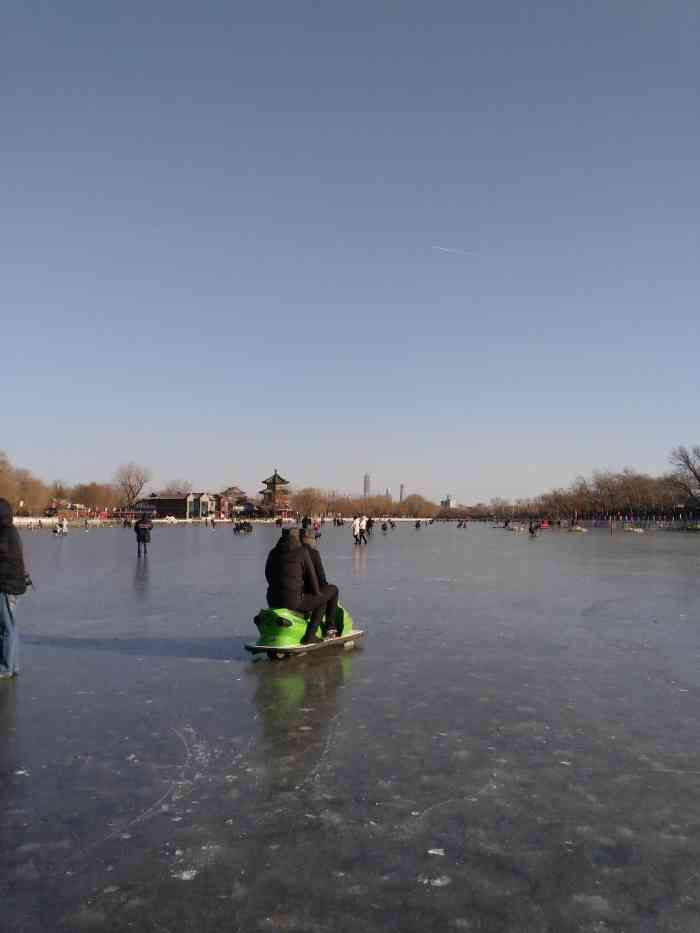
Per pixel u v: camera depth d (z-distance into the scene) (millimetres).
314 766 5840
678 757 6121
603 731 6820
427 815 4914
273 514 153250
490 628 12742
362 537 53156
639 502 147250
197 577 22484
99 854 4340
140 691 8273
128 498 165375
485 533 94875
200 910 3766
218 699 7930
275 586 10156
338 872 4148
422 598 17219
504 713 7410
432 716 7289
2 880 4055
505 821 4836
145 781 5500
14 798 5172
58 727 6875
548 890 3979
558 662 9883
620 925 3660
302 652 10312
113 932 3580
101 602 16219
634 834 4664
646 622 13500
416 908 3795
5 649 8984
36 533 75125
